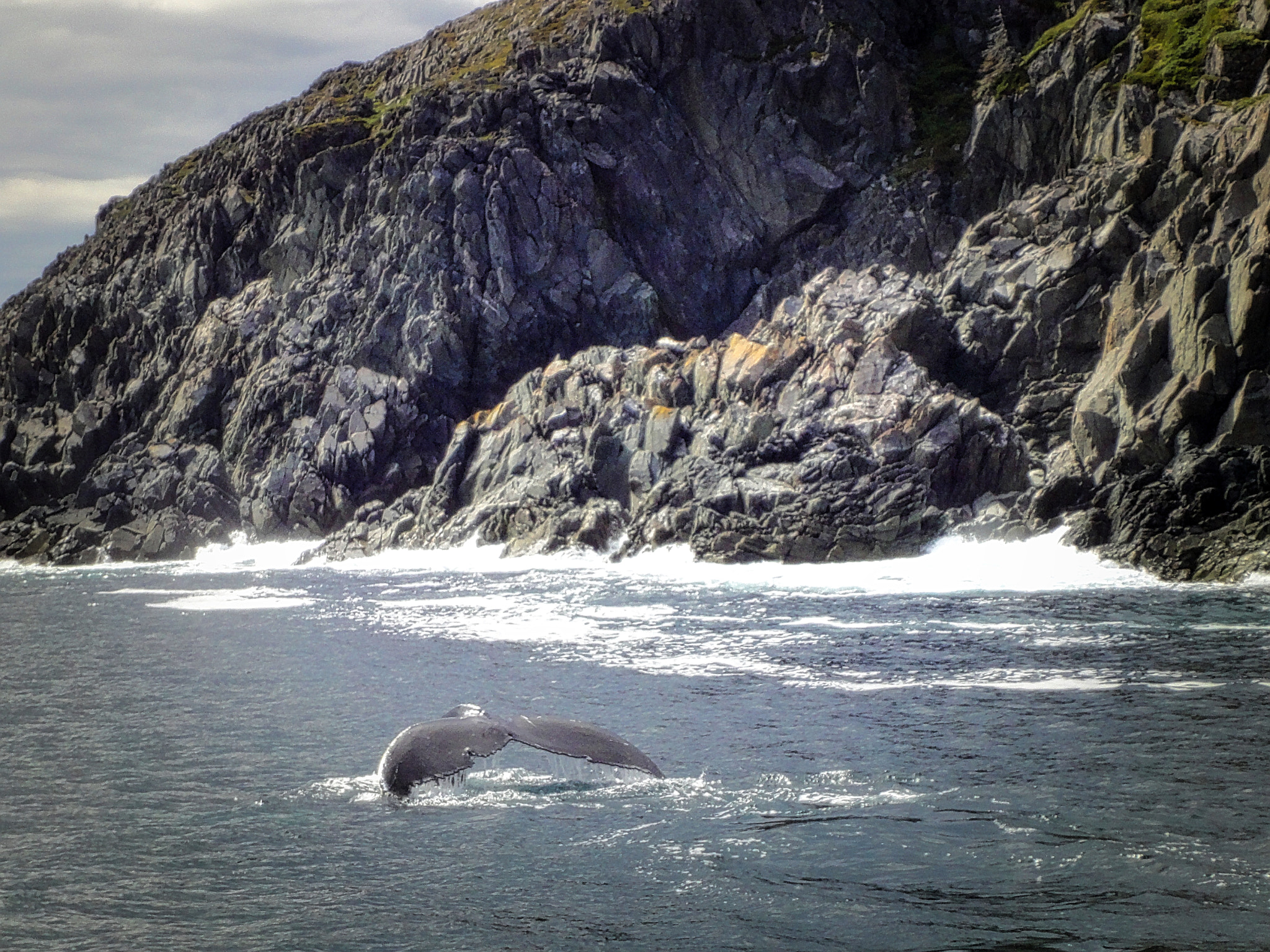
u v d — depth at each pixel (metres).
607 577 56.22
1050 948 13.97
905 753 22.61
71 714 27.97
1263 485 50.38
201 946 14.55
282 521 81.75
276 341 90.25
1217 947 13.82
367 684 31.16
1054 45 88.19
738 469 63.44
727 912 15.32
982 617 40.03
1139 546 50.44
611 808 19.67
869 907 15.34
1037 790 19.88
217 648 38.12
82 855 17.81
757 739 24.03
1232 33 77.62
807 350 69.31
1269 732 23.30
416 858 17.48
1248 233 56.12
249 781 21.67
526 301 87.81
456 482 75.75
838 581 51.00
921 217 89.44
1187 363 55.69
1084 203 73.94
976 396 71.31
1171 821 18.09
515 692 29.48
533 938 14.70
